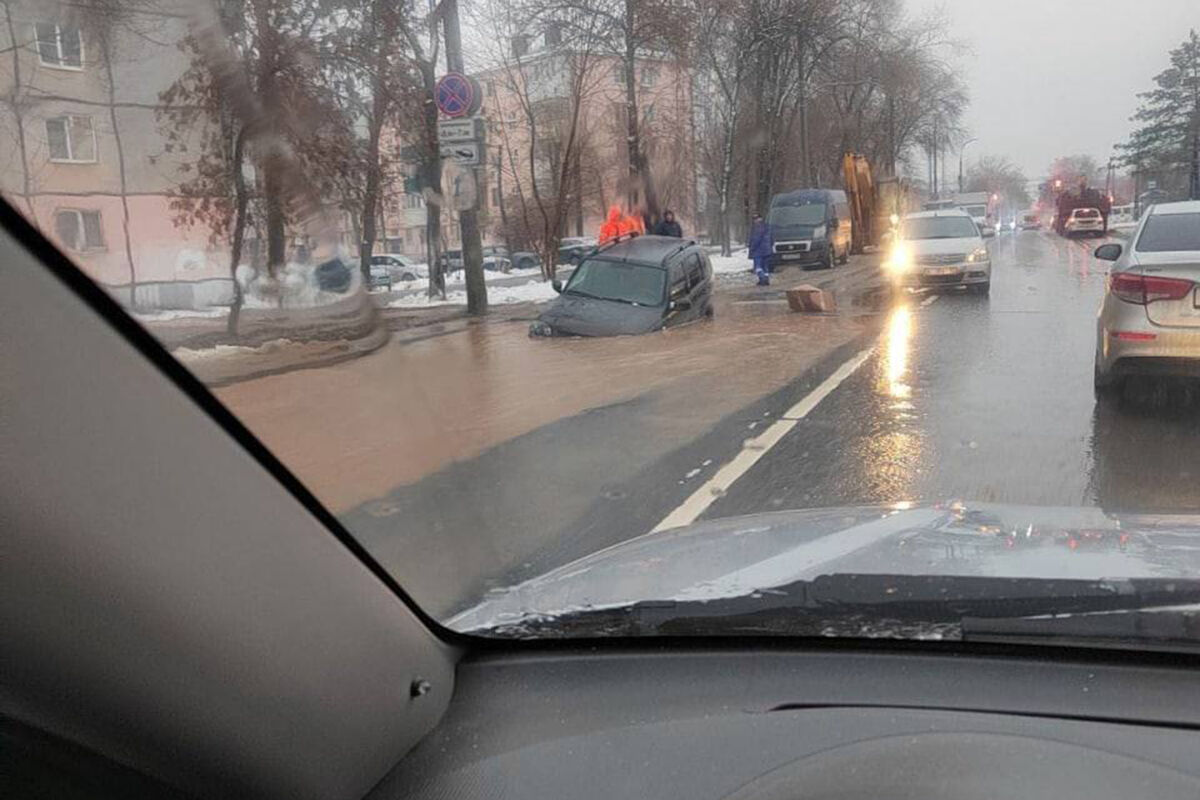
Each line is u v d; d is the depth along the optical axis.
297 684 1.80
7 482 1.36
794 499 5.80
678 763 1.97
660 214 27.73
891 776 1.86
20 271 1.42
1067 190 60.91
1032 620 2.21
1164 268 7.82
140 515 1.53
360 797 1.95
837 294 20.81
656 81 33.78
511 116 33.62
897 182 45.09
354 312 5.97
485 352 11.71
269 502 1.79
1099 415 7.94
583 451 7.04
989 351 11.61
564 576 2.78
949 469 6.45
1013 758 1.89
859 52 43.00
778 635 2.34
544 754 2.04
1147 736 1.96
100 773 1.54
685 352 11.98
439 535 4.29
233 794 1.69
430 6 18.28
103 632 1.47
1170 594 2.23
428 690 2.18
